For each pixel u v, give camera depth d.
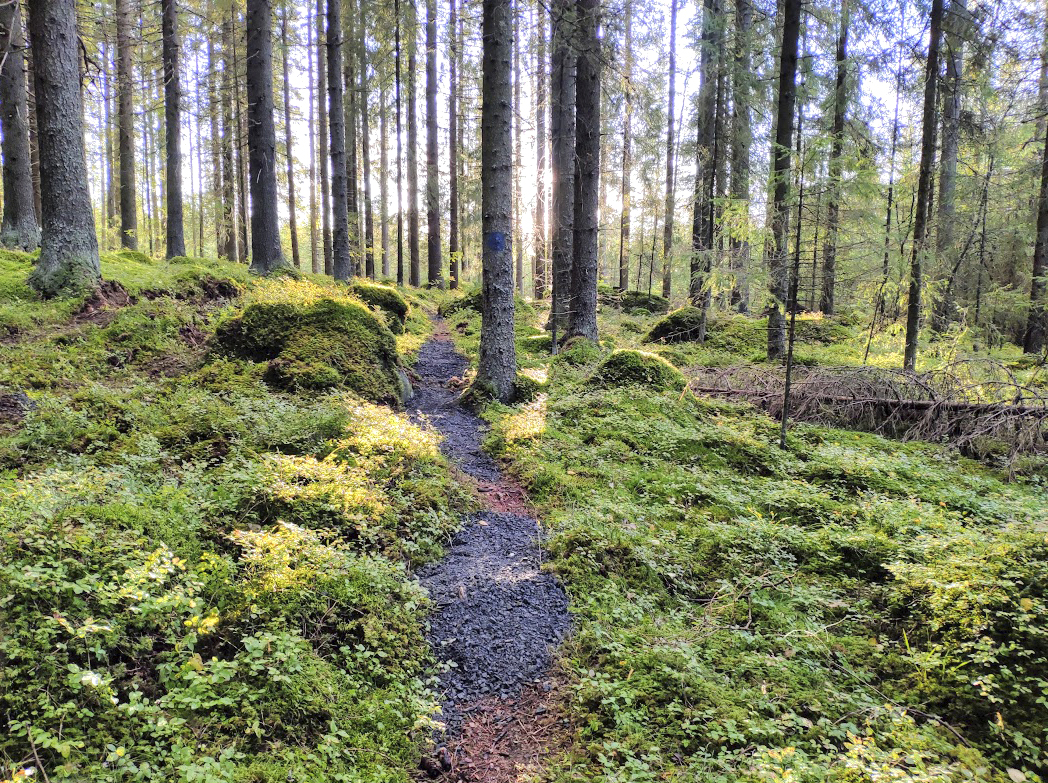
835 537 5.51
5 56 9.33
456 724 3.58
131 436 5.66
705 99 18.52
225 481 4.92
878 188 7.32
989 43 11.85
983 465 8.53
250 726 3.00
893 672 3.88
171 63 15.91
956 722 3.42
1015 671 3.54
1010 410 8.94
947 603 4.14
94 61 11.06
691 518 6.01
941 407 9.49
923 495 6.89
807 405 10.26
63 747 2.44
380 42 21.36
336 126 16.50
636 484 6.80
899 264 10.45
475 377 9.80
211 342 8.32
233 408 6.42
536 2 10.63
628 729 3.34
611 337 15.55
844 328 17.22
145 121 30.80
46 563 3.25
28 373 6.77
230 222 26.64
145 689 3.02
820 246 8.09
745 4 17.17
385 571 4.54
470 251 37.28
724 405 10.13
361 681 3.63
